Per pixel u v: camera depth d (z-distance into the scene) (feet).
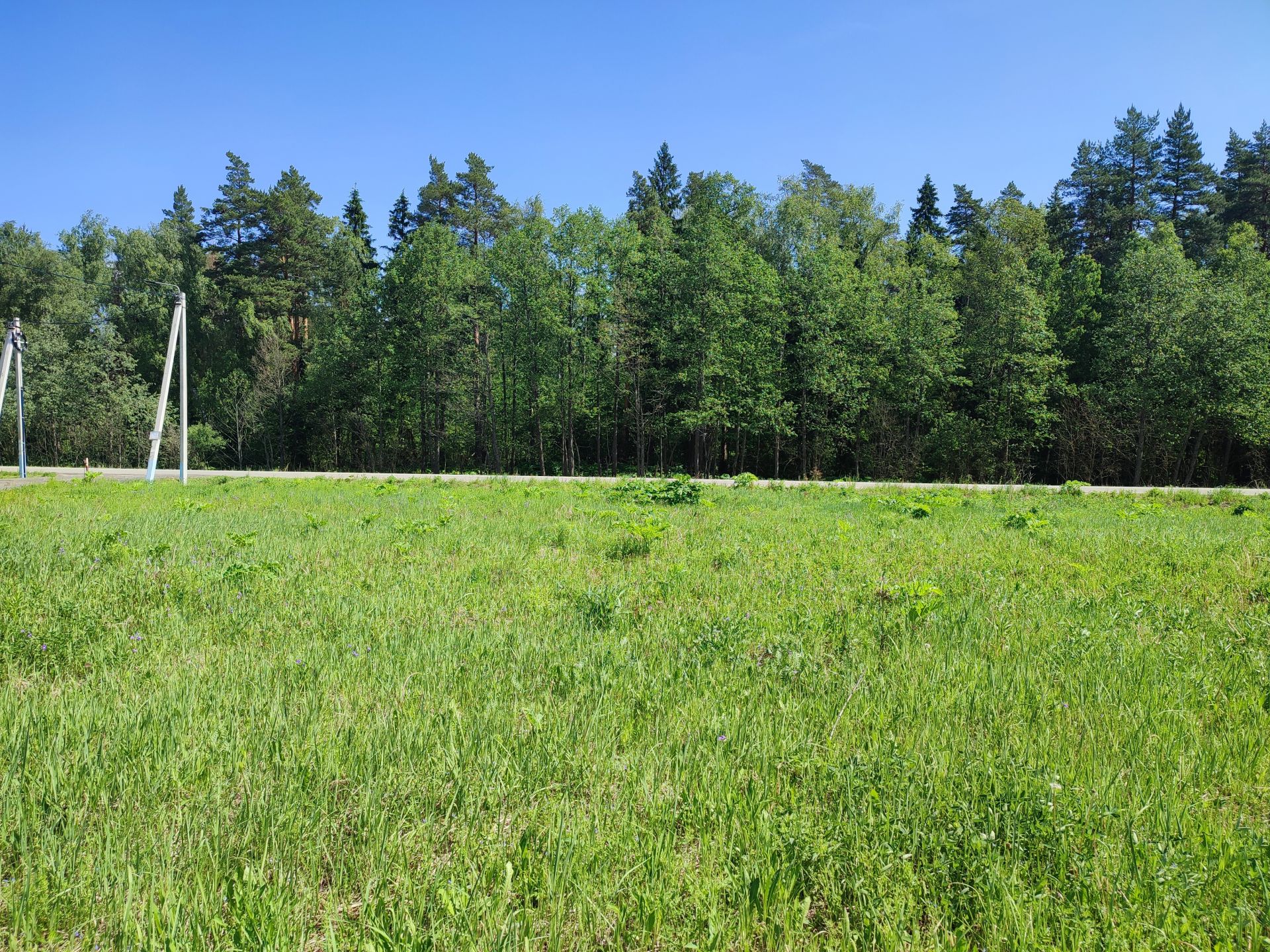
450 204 186.39
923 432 145.69
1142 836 9.36
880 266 144.25
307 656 16.55
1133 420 130.31
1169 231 135.95
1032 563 28.99
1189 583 25.23
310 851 9.12
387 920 7.95
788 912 8.04
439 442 161.38
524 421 166.71
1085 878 8.55
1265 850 8.98
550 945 7.69
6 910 8.26
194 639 17.97
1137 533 37.73
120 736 11.98
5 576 24.35
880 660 16.79
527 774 11.00
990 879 8.41
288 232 192.85
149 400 177.27
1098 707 13.76
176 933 7.63
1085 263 144.97
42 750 11.49
